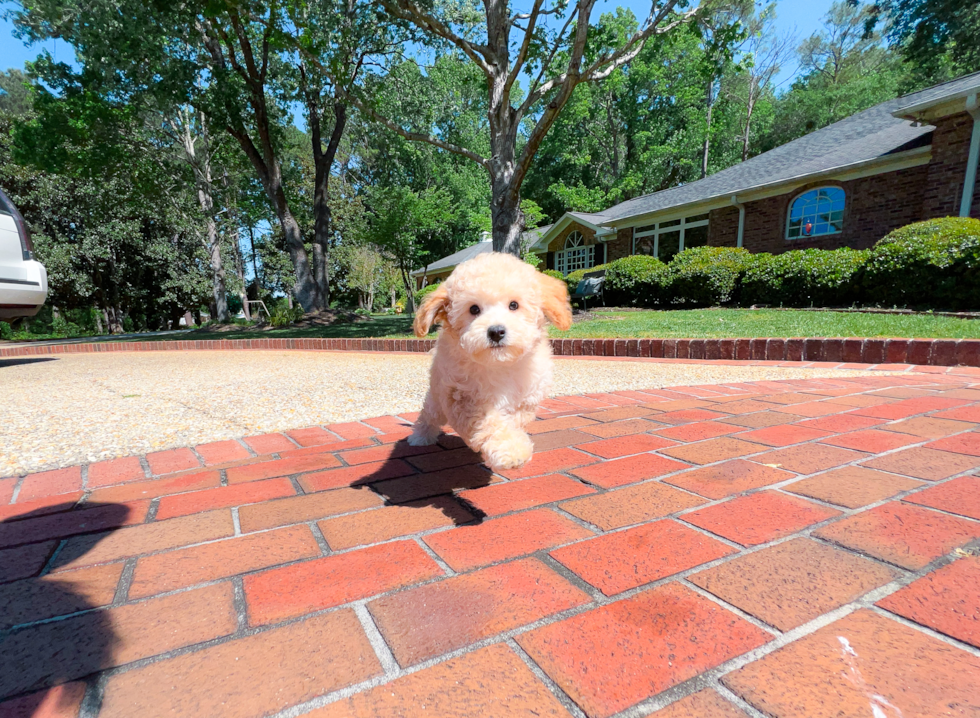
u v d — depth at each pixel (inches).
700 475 83.5
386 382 194.4
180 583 55.6
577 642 44.1
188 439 114.7
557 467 90.8
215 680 41.0
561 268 1051.9
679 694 38.1
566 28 444.8
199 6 430.0
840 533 61.5
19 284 244.7
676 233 778.8
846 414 117.1
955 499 69.0
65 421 131.4
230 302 1867.6
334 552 61.8
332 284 1630.2
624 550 59.8
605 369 213.2
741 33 434.3
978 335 207.9
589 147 1391.5
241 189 909.8
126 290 1244.5
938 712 35.2
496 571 56.2
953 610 46.1
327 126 795.4
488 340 74.5
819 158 604.7
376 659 42.9
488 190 1487.5
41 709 38.0
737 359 222.8
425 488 83.0
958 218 351.3
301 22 390.6
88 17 426.0
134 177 733.9
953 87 481.1
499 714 36.7
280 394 169.2
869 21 899.4
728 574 53.8
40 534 68.1
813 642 43.0
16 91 1282.0
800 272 414.6
